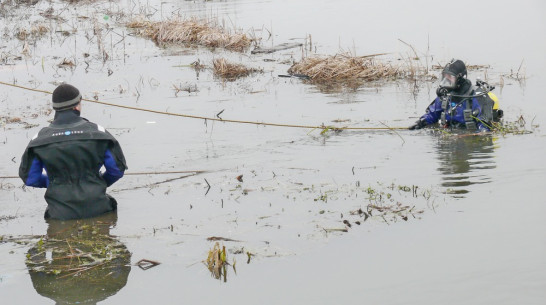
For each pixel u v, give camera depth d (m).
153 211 6.84
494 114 9.46
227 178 7.79
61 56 15.84
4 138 9.84
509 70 12.69
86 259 5.73
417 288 4.89
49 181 6.69
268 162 8.34
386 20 18.44
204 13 20.66
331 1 22.06
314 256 5.56
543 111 10.02
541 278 4.89
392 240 5.77
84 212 6.70
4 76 14.07
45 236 6.28
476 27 16.83
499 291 4.76
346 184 7.33
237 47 16.28
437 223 6.07
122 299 5.00
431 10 19.48
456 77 9.22
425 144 8.77
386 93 11.88
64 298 5.05
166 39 17.31
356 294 4.86
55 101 6.58
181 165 8.41
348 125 9.94
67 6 22.75
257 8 21.44
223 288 5.09
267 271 5.34
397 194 6.91
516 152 8.12
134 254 5.80
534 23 16.78
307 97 11.84
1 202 7.31
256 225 6.31
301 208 6.69
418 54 14.51
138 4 22.84
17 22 20.00
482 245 5.52
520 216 6.08
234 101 11.73
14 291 5.19
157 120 10.66
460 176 7.36
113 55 15.86
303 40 16.56
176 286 5.18
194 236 6.13
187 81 13.29
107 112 11.23
